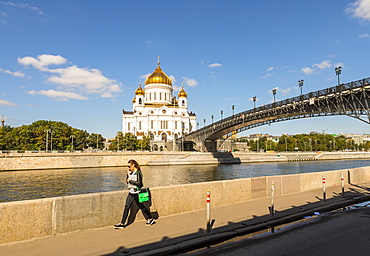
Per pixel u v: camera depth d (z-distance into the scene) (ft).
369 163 423.23
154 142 546.67
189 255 31.35
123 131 611.47
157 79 618.85
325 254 30.37
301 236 37.14
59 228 36.19
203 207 51.11
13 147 388.98
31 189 166.09
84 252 30.89
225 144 636.48
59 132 427.33
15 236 33.14
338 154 554.05
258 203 55.98
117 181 201.98
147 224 40.86
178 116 597.52
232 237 37.73
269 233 39.19
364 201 63.26
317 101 180.45
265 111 237.45
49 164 303.68
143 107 604.49
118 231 38.11
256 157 459.32
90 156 329.11
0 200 134.21
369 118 146.41
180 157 387.55
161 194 45.78
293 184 68.13
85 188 170.60
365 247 32.45
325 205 54.90
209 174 255.70
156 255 30.96
